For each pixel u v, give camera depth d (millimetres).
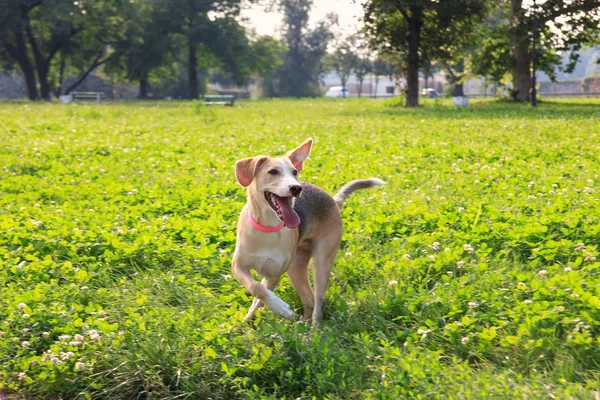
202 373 4969
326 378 4789
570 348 5035
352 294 6391
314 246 6246
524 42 40750
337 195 6934
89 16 64125
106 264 7121
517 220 8172
